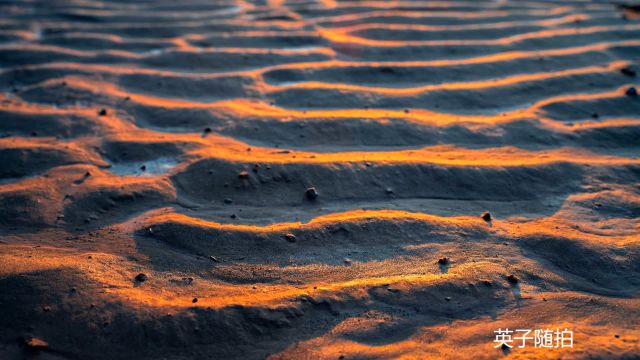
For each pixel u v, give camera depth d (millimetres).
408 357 456
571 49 979
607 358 446
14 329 473
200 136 726
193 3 1395
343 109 792
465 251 552
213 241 557
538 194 631
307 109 795
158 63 948
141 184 631
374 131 730
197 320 477
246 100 820
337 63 930
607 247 553
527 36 1039
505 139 724
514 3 1337
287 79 886
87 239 562
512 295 508
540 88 844
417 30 1081
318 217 590
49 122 756
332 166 651
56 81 874
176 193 625
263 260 541
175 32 1112
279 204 613
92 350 463
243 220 589
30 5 1368
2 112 777
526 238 567
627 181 647
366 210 603
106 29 1128
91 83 868
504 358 452
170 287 511
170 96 839
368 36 1059
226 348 466
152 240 560
